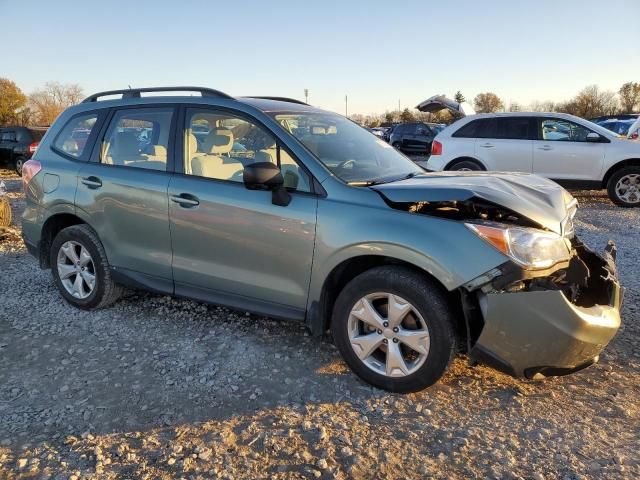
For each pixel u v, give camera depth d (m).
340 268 3.44
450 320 3.10
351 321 3.41
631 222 8.75
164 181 4.08
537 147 10.59
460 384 3.45
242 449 2.81
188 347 3.99
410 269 3.23
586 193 12.33
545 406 3.21
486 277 2.94
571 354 3.01
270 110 3.96
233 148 3.89
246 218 3.67
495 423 3.03
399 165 4.25
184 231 3.98
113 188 4.33
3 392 3.38
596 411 3.15
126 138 4.43
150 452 2.79
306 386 3.44
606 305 3.28
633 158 10.10
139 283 4.34
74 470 2.64
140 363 3.76
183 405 3.23
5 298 5.04
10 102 58.09
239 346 3.99
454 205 3.47
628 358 3.79
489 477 2.59
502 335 2.98
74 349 3.97
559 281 3.26
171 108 4.22
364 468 2.66
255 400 3.28
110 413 3.15
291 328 4.31
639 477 2.57
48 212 4.77
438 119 55.84
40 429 2.99
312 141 3.86
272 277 3.66
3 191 8.27
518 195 3.34
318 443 2.85
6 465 2.68
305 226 3.46
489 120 10.98
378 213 3.27
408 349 3.34
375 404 3.22
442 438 2.90
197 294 4.06
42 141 4.99
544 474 2.60
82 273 4.68
